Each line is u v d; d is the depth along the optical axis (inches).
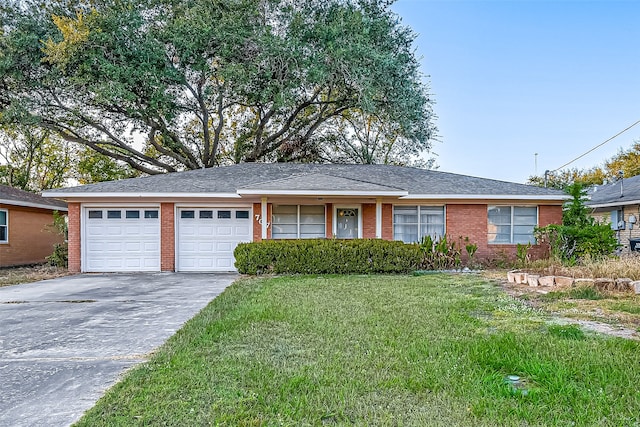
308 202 518.6
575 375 134.9
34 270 538.9
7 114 705.0
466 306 249.8
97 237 505.4
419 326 200.7
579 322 209.9
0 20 701.9
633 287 295.9
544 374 134.0
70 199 497.7
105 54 697.6
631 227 711.1
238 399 119.3
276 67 761.0
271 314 227.1
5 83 718.5
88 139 886.4
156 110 753.6
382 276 417.1
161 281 411.8
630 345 163.5
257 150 943.0
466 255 530.3
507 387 125.8
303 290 317.7
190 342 176.2
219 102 831.1
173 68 746.2
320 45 761.6
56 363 155.7
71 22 669.9
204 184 527.5
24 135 989.2
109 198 496.4
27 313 251.3
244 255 441.7
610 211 776.9
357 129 1037.2
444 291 310.3
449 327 198.2
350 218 526.9
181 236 512.1
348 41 745.6
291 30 770.8
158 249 508.7
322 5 826.8
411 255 449.4
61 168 1115.3
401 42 844.0
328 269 444.8
